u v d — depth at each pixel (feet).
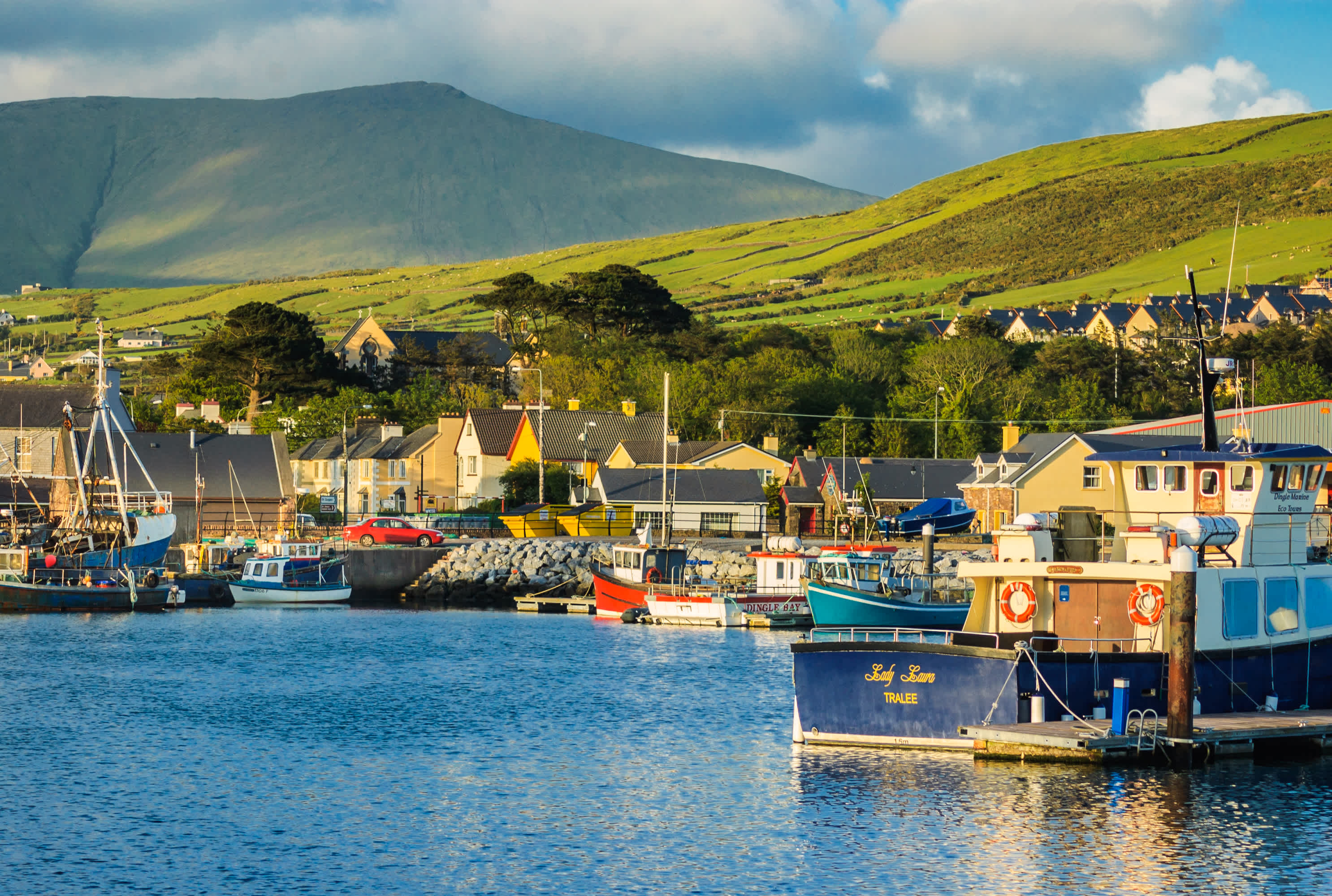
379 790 152.05
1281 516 162.09
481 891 118.11
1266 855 124.16
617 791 150.30
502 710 199.52
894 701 158.10
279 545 374.22
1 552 344.49
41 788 152.76
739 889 117.91
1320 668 164.45
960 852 125.90
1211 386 165.89
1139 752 146.72
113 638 287.48
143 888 118.42
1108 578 153.28
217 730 185.16
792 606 309.83
